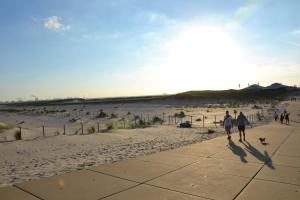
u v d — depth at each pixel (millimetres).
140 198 5711
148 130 22703
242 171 7812
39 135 23281
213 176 7305
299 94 152750
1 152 12828
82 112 70438
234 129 22031
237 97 135375
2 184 7090
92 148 13648
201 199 5652
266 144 12820
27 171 8625
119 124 37656
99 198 5715
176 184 6633
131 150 12352
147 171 7840
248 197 5738
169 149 12383
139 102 129750
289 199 5617
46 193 6008
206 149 11492
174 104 111250
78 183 6730
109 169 8086
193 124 31266
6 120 49812
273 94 147750
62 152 12672
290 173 7559
